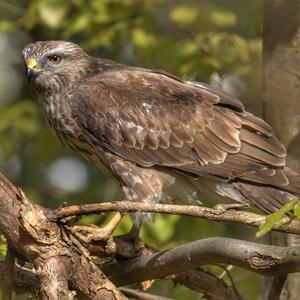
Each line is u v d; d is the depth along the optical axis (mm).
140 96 12367
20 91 19344
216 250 9062
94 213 8750
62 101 12742
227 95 12297
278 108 10625
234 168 11656
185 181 12109
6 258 9219
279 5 10414
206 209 8586
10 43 19578
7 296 9266
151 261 10023
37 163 18250
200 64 15039
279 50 10484
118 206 8703
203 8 13445
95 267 8938
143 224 13039
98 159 12719
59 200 16594
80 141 12758
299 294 10195
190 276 10828
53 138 16594
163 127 12133
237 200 11648
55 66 12922
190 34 15547
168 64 15125
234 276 12477
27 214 8664
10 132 17031
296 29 10406
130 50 17766
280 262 8516
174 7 14359
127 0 15984
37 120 17250
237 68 15086
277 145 11250
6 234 8812
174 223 13195
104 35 15922
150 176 12141
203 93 12297
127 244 10656
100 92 12484
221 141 11859
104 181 18250
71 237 8852
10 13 17375
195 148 11984
